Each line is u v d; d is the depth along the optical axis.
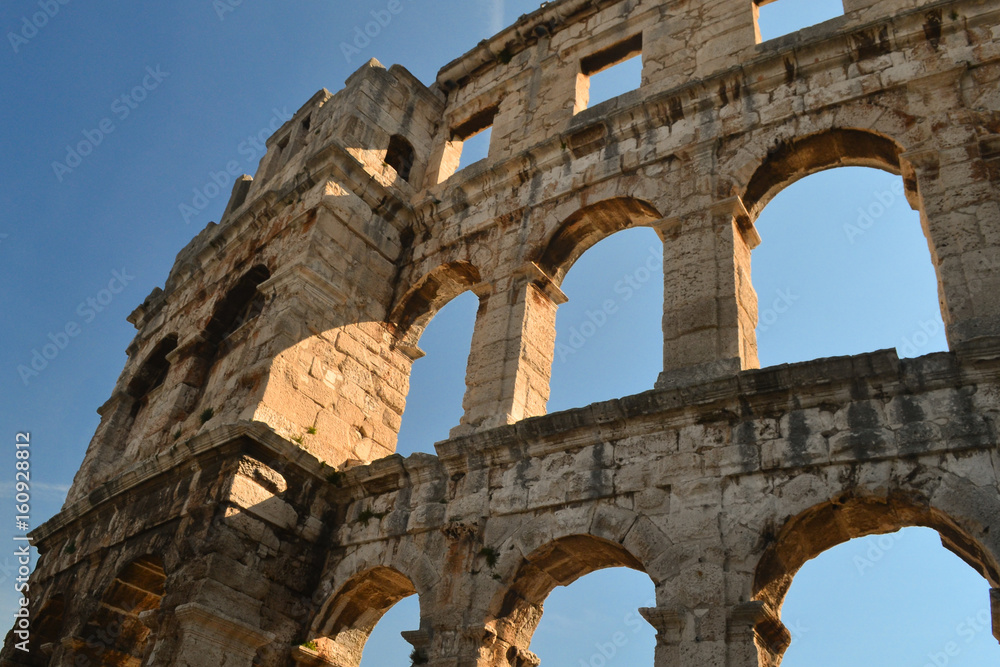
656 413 16.31
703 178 20.08
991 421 13.39
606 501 16.19
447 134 28.98
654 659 13.98
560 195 22.77
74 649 21.12
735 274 18.25
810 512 14.21
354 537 20.06
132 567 21.28
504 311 21.55
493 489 17.92
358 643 20.06
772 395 15.29
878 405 14.46
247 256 27.00
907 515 13.97
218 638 17.92
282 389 21.36
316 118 30.03
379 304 24.89
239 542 18.97
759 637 13.69
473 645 16.12
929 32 19.09
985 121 17.17
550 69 27.12
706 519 14.91
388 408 24.02
